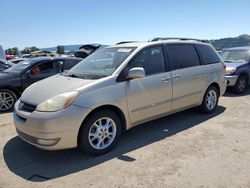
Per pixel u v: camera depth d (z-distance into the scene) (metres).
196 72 5.33
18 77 6.84
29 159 3.86
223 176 3.25
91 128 3.78
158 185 3.08
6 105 6.71
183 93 5.07
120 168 3.51
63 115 3.46
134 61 4.30
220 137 4.55
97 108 3.83
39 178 3.32
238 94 8.53
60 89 3.79
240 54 9.33
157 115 4.71
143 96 4.32
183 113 6.04
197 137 4.57
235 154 3.87
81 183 3.17
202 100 5.69
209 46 6.03
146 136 4.66
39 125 3.45
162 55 4.80
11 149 4.21
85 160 3.77
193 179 3.20
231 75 8.34
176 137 4.58
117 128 4.07
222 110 6.34
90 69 4.50
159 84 4.55
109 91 3.88
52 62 7.57
